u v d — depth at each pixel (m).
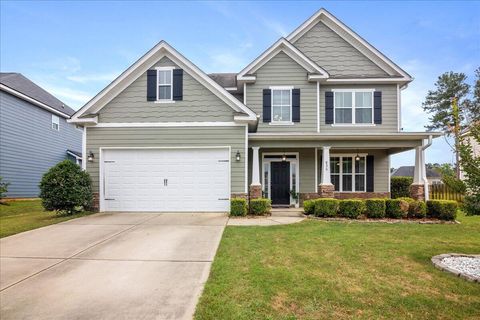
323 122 13.52
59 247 6.32
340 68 14.02
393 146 11.59
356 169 14.09
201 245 6.34
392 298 3.78
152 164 11.05
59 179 10.10
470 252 5.87
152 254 5.77
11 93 16.09
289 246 6.18
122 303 3.75
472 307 3.56
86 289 4.20
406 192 15.09
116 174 11.07
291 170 13.67
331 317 3.31
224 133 10.98
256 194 11.58
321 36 14.16
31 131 17.73
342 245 6.28
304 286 4.10
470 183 5.04
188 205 10.94
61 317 3.43
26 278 4.64
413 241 6.72
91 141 11.12
